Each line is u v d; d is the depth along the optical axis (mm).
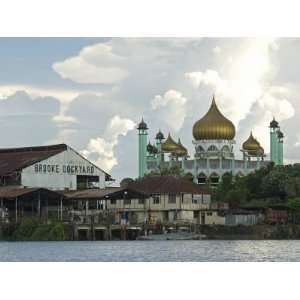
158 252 95000
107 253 93312
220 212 141250
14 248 104812
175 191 140000
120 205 143875
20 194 132500
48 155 152500
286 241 125125
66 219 134750
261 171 166500
